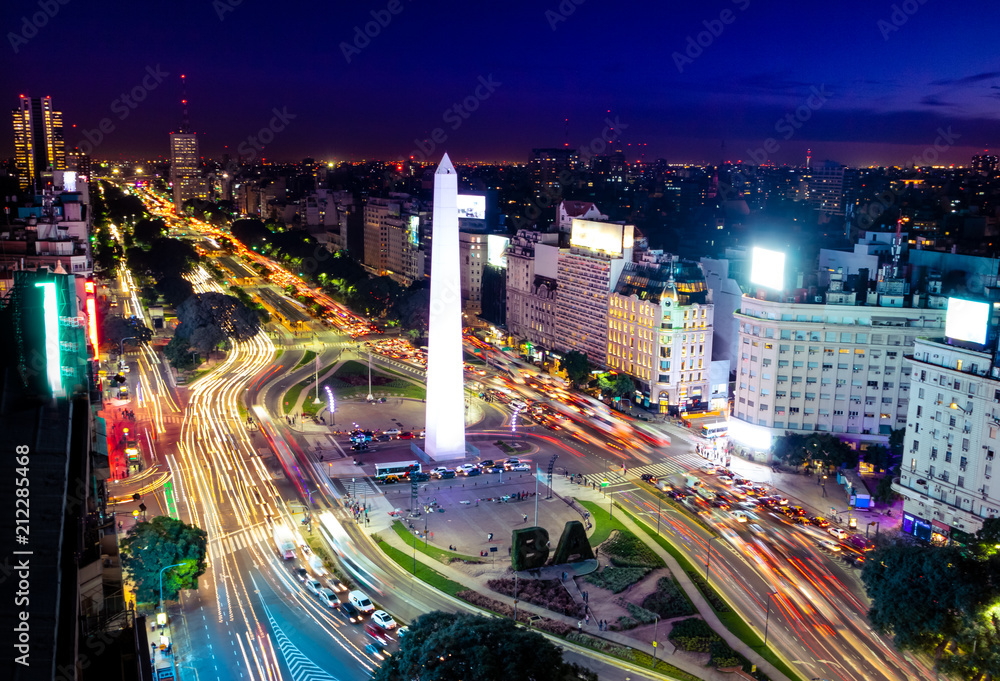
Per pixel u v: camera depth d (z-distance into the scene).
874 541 143.88
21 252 188.00
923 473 143.88
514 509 156.88
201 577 126.25
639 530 147.75
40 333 53.53
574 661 104.31
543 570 131.25
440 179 172.12
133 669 61.53
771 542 143.88
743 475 177.38
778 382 183.12
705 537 145.25
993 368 130.62
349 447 191.75
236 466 176.88
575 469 179.75
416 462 174.38
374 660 103.38
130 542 114.81
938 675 103.00
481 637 79.19
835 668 104.88
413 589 124.25
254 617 113.88
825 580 129.88
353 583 125.88
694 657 106.50
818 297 183.75
